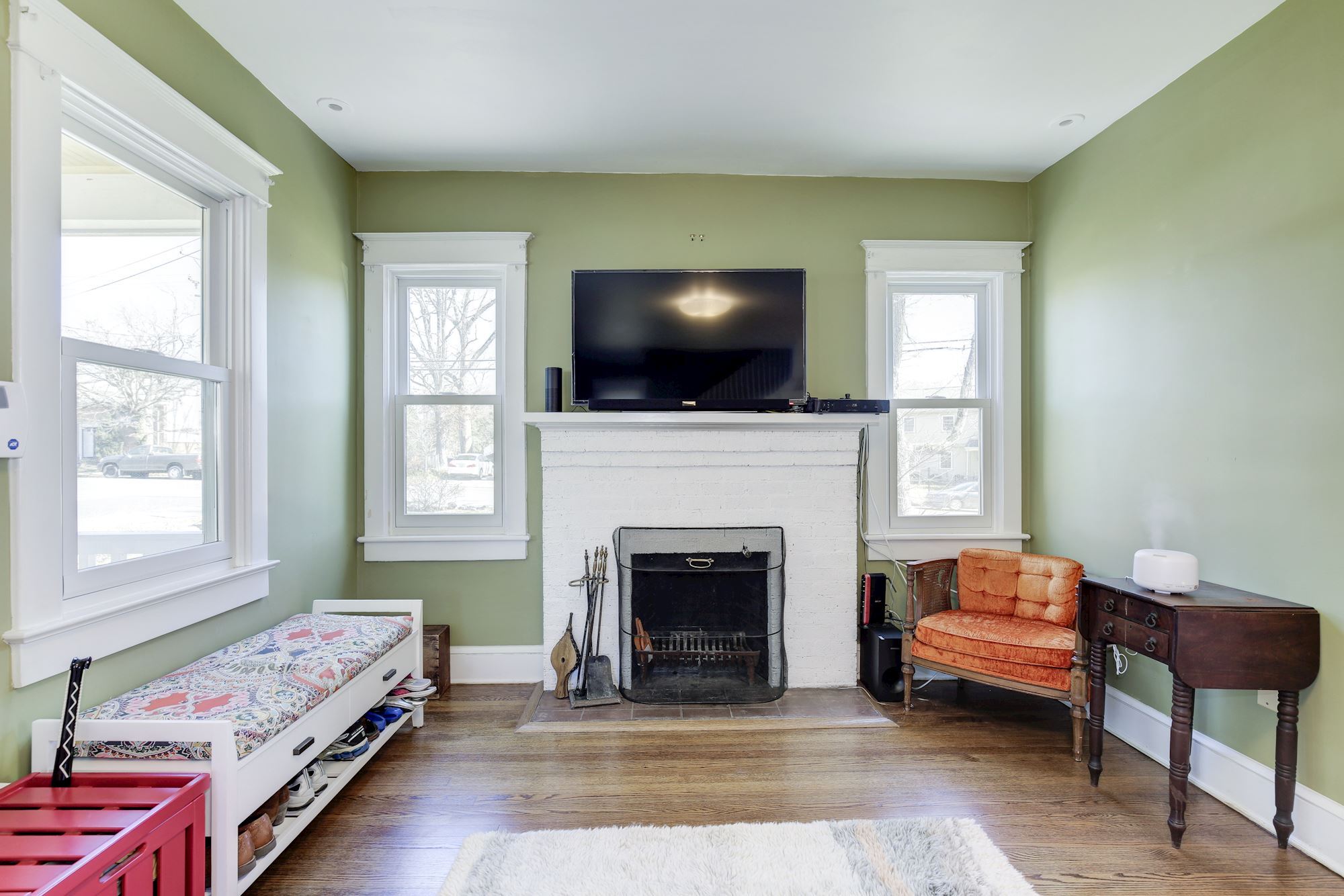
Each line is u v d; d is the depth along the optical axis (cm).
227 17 197
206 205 211
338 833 190
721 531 298
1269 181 195
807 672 308
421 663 266
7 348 142
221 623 212
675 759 236
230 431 219
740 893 162
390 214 311
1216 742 213
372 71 226
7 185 142
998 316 321
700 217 316
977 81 233
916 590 283
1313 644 179
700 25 202
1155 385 241
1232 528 209
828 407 301
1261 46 198
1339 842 173
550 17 198
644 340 300
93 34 158
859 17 197
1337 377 176
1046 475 308
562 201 314
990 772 228
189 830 137
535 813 200
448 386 319
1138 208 250
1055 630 253
